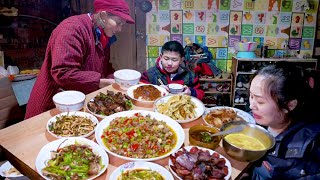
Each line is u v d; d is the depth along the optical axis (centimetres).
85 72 198
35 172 118
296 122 145
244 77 435
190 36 452
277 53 460
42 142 139
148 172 119
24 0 380
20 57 392
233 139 139
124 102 179
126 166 121
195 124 166
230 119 166
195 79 279
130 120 158
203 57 427
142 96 197
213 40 454
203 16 443
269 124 144
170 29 448
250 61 425
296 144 143
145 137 143
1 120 218
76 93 183
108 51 243
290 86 132
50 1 412
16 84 316
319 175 138
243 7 439
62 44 187
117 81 212
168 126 159
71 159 124
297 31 449
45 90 213
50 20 419
